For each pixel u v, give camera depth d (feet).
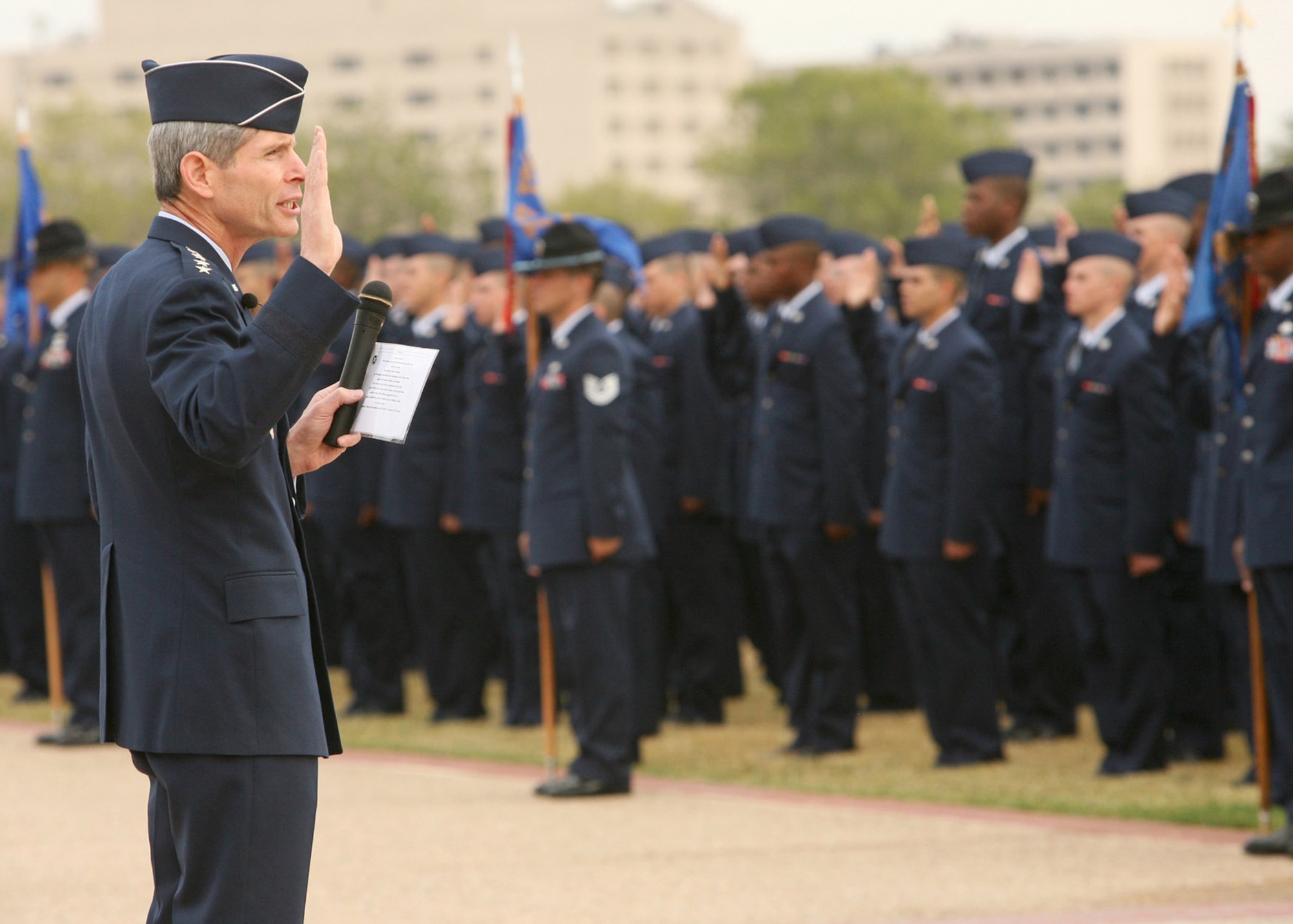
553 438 65.00
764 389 76.07
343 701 96.07
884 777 68.90
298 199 29.81
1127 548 66.90
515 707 85.15
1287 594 53.72
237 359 26.89
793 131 620.90
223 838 28.37
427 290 88.07
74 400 77.71
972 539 69.41
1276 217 53.52
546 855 54.49
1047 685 78.02
